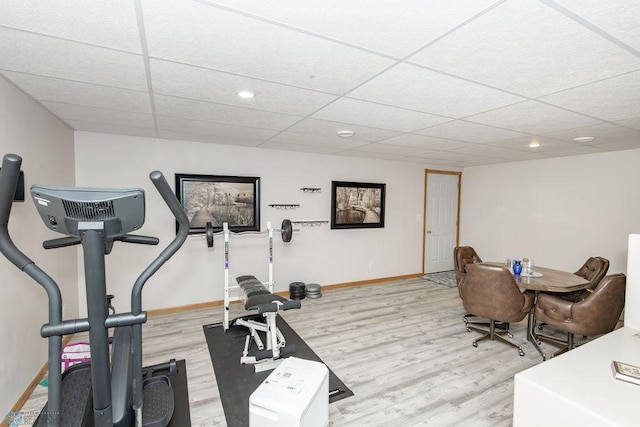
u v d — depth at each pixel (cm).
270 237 369
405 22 130
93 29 137
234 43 148
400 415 204
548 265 488
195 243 399
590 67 171
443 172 613
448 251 630
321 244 490
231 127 313
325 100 229
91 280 115
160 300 384
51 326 115
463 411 209
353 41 146
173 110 257
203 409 208
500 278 287
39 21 130
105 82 198
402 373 255
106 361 124
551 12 122
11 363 202
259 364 260
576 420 114
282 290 461
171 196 127
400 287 519
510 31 136
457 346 305
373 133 332
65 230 112
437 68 174
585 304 258
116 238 142
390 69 176
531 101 226
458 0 114
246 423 196
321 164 483
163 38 144
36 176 244
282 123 295
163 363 249
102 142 348
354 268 524
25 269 114
